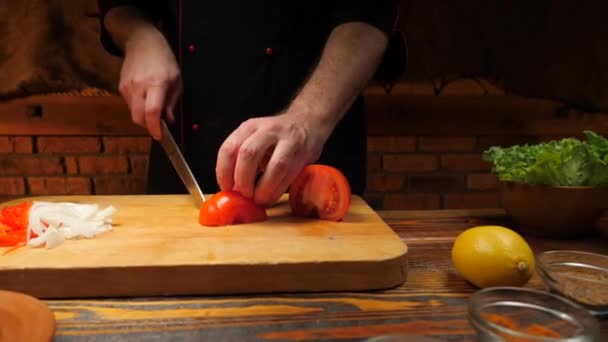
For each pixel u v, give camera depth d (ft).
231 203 2.49
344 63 2.91
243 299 1.89
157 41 3.27
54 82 5.66
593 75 5.98
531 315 1.58
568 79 6.02
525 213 2.64
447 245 2.56
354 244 2.17
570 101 6.11
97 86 5.74
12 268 1.85
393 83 6.06
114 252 2.03
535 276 2.11
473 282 1.95
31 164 6.07
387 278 1.97
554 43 5.90
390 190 6.59
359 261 1.95
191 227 2.45
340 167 3.85
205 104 3.73
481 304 1.59
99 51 5.64
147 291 1.90
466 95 6.18
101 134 6.00
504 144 6.56
